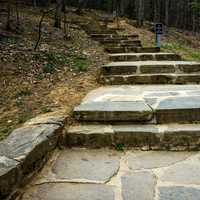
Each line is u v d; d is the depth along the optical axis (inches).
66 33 411.5
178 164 120.6
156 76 234.2
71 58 291.7
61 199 97.1
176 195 97.7
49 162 123.3
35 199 96.9
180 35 913.5
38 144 112.9
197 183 105.1
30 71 240.7
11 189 92.1
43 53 286.4
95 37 446.3
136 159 126.3
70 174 113.3
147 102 165.5
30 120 146.0
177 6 1486.2
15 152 104.7
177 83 233.0
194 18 1252.5
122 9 934.4
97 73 253.6
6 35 325.4
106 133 137.1
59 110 162.7
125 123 149.5
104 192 100.8
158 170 115.7
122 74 247.8
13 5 601.9
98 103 166.2
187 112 148.8
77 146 138.7
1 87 209.9
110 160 125.6
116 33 498.3
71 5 1037.2
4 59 253.3
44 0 802.8
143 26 724.0
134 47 368.5
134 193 99.7
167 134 134.9
